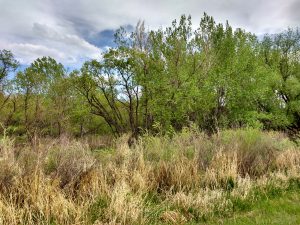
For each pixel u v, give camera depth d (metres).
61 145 7.48
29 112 17.17
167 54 17.78
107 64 16.52
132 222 4.75
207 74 18.91
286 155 8.75
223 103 20.03
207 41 19.33
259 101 24.50
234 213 5.43
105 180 5.82
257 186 6.59
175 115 16.62
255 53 23.06
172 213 5.11
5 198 4.88
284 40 27.47
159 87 16.86
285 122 24.14
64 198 5.07
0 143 6.64
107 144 14.27
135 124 17.16
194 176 6.70
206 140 9.23
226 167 7.21
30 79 18.36
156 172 6.90
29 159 6.29
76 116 18.12
